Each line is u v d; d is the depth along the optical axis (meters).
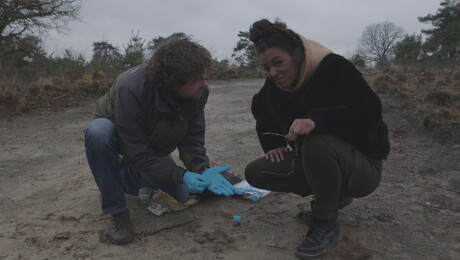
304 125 1.85
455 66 10.01
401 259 2.10
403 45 13.97
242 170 3.68
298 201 2.91
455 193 2.92
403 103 5.26
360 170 2.05
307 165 1.99
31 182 3.56
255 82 13.16
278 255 2.18
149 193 2.78
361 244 2.25
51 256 2.24
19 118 6.95
